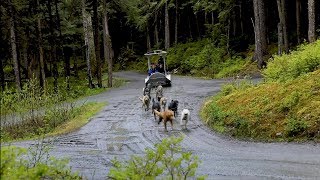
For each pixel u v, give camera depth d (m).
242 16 43.09
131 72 54.34
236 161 9.42
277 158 9.34
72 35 39.56
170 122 14.54
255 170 8.59
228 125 13.27
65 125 17.14
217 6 40.00
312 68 15.59
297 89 13.15
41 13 34.12
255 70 30.98
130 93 27.45
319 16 35.47
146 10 53.88
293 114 11.84
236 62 35.31
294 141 10.66
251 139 11.64
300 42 32.00
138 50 68.75
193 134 13.07
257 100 14.03
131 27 64.00
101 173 9.38
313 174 7.95
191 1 49.44
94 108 21.34
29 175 4.22
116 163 5.54
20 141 14.48
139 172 4.62
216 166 9.15
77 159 10.84
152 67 29.67
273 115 12.30
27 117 19.14
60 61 52.84
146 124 15.62
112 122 16.70
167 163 4.96
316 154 9.30
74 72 48.91
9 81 38.44
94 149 12.03
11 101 18.97
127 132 14.37
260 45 30.95
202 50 43.06
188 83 29.47
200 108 17.89
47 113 18.45
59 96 21.86
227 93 18.55
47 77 43.25
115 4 34.78
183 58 45.78
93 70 41.72
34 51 35.91
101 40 63.72
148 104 19.09
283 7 30.42
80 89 32.47
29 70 37.12
